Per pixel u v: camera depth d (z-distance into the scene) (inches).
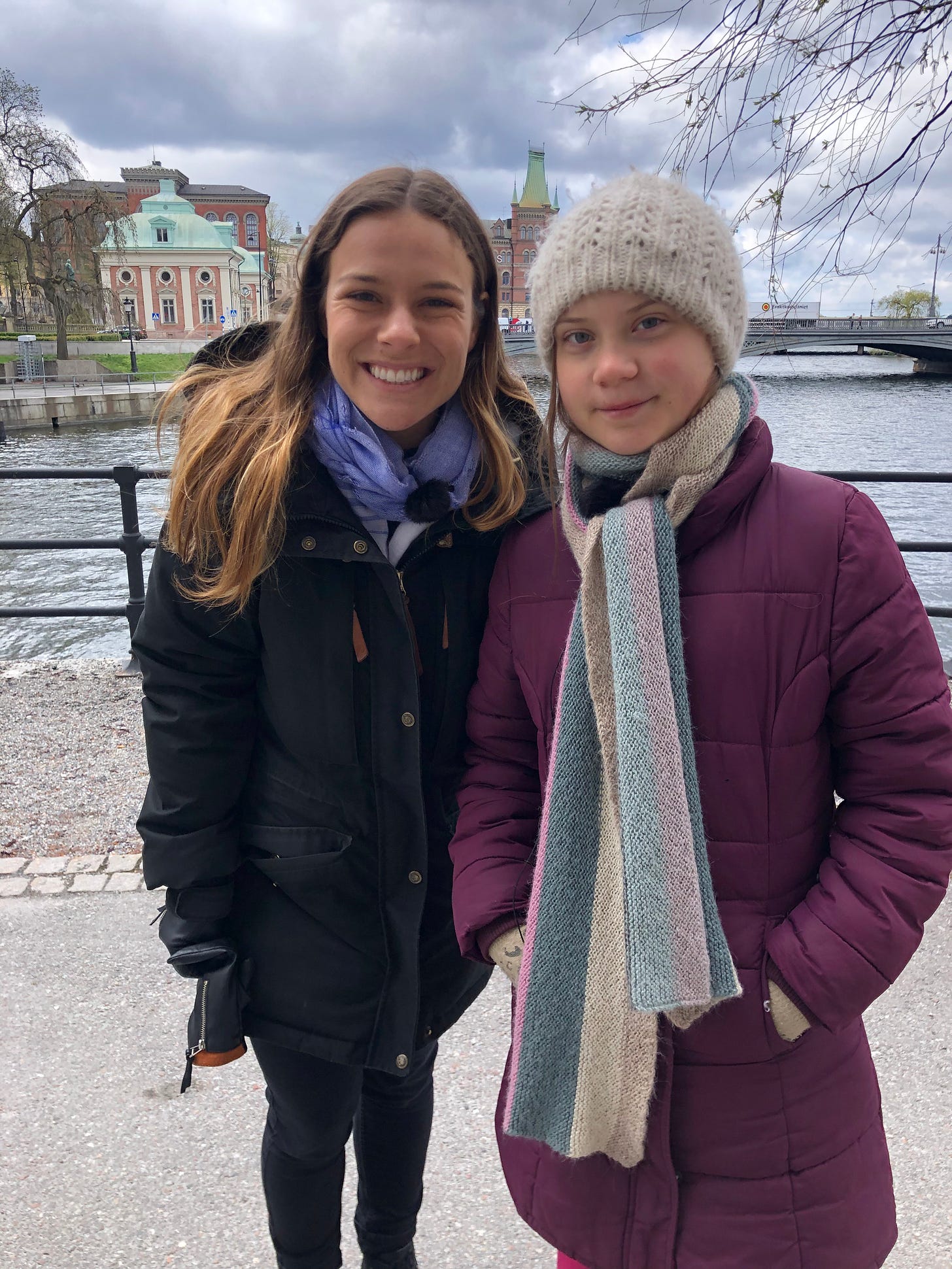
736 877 44.0
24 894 109.9
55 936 102.0
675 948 40.5
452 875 56.1
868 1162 47.3
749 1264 45.1
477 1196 72.5
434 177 47.4
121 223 1658.5
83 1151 75.6
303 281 49.3
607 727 43.5
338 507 49.2
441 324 47.1
